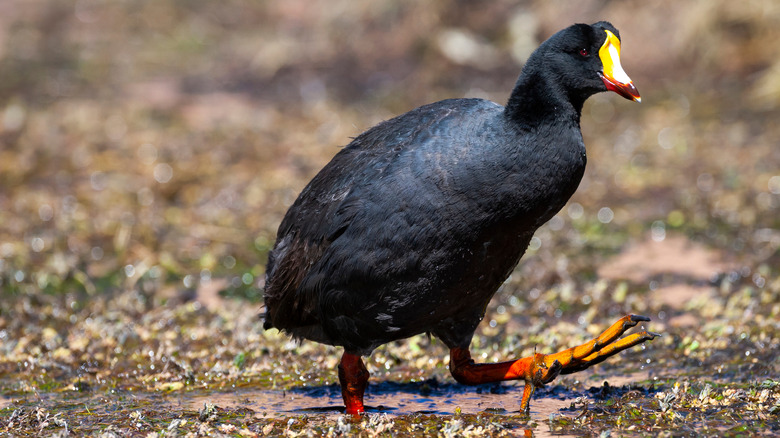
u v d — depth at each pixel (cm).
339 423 733
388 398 852
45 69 2453
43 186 1619
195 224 1465
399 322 750
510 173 687
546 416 776
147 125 1997
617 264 1268
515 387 873
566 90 702
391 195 707
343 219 729
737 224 1380
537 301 1142
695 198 1501
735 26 2202
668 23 2241
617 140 1839
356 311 748
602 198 1546
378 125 784
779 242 1291
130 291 1192
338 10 2603
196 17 2914
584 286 1183
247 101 2223
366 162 744
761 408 754
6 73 2391
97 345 1005
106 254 1337
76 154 1786
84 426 770
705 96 2028
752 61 2133
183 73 2459
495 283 757
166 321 1089
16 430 757
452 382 892
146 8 2988
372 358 959
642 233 1385
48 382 905
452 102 748
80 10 3019
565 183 698
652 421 742
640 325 1035
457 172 691
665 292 1155
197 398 854
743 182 1549
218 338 1033
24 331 1055
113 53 2623
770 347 916
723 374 866
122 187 1614
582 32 699
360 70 2375
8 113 2047
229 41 2694
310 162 1759
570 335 1019
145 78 2416
